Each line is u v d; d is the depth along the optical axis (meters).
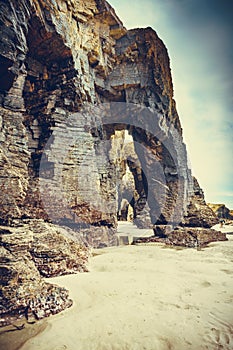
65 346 5.68
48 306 7.23
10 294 7.16
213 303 7.80
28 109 16.69
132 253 15.27
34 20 14.20
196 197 25.95
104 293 8.47
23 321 6.73
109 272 10.91
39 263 9.38
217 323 6.57
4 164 10.44
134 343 5.76
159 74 23.00
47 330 6.31
